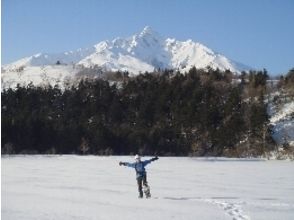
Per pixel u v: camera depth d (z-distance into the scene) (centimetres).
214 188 2962
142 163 2406
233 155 10531
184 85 13938
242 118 11850
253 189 2933
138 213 1869
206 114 11806
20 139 10731
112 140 11050
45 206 2000
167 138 11450
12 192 2516
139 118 12794
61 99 14025
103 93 14038
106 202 2178
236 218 1788
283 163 7012
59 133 11125
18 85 15375
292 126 11794
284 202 2280
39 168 4844
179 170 4872
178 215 1838
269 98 13488
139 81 15225
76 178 3588
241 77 15500
